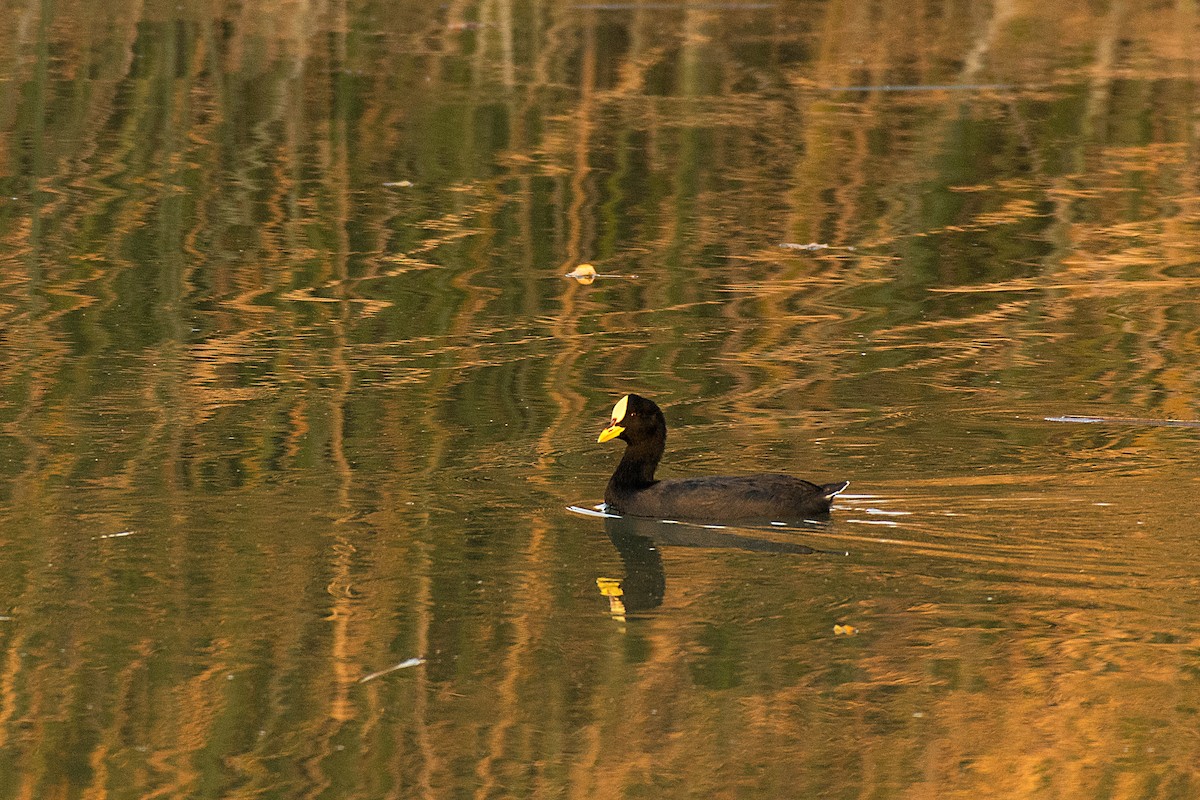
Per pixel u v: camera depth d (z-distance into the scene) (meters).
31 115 28.66
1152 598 12.20
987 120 29.89
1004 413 16.59
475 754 10.32
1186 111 30.47
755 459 15.45
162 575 12.96
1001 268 22.34
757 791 9.88
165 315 20.14
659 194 25.53
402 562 13.26
